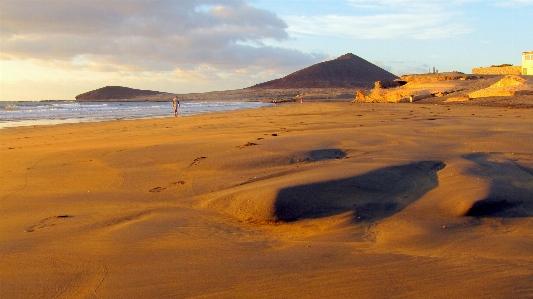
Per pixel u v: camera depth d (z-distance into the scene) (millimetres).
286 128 15797
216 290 3336
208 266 3803
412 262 3711
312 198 5375
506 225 4684
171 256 4082
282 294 3221
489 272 3445
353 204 5316
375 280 3377
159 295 3297
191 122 22516
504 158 7684
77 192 6945
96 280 3617
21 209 6051
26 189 7289
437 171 6660
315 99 82312
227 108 47062
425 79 67812
